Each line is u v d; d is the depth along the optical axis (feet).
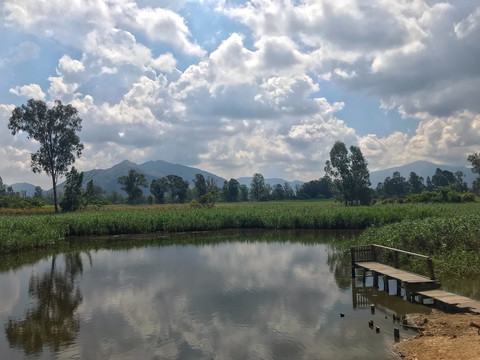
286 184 509.35
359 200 263.29
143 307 41.73
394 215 114.01
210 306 41.42
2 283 54.90
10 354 30.09
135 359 28.73
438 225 62.69
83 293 48.39
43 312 40.78
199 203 224.12
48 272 62.49
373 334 32.17
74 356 29.55
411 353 27.27
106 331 34.68
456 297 37.76
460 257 53.26
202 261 69.00
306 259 69.72
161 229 122.72
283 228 125.80
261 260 69.15
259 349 29.89
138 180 400.26
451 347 26.53
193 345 31.04
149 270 61.87
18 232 89.81
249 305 41.52
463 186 399.24
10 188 439.63
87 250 86.28
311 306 40.86
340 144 262.88
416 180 431.84
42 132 211.61
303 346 30.19
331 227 122.42
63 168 219.61
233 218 129.70
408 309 38.96
